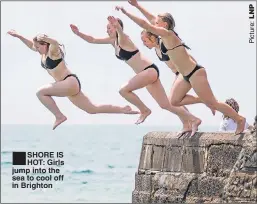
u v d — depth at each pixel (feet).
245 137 120.78
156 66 130.72
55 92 132.67
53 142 552.41
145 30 129.08
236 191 116.78
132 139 579.07
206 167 124.26
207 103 123.65
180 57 122.21
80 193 282.56
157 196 130.21
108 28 131.85
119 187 298.15
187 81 125.39
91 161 388.37
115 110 134.92
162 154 131.44
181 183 126.93
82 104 134.92
